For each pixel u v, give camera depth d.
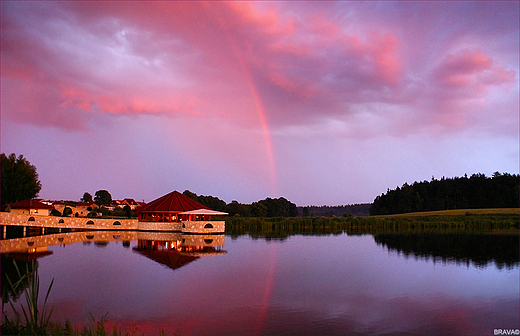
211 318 13.30
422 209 140.00
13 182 62.91
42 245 35.16
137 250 31.52
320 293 17.00
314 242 42.00
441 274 21.88
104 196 159.00
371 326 12.68
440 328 12.59
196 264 24.56
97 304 14.88
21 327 10.65
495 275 21.61
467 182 139.75
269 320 13.14
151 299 15.66
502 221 73.44
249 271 22.25
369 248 35.62
